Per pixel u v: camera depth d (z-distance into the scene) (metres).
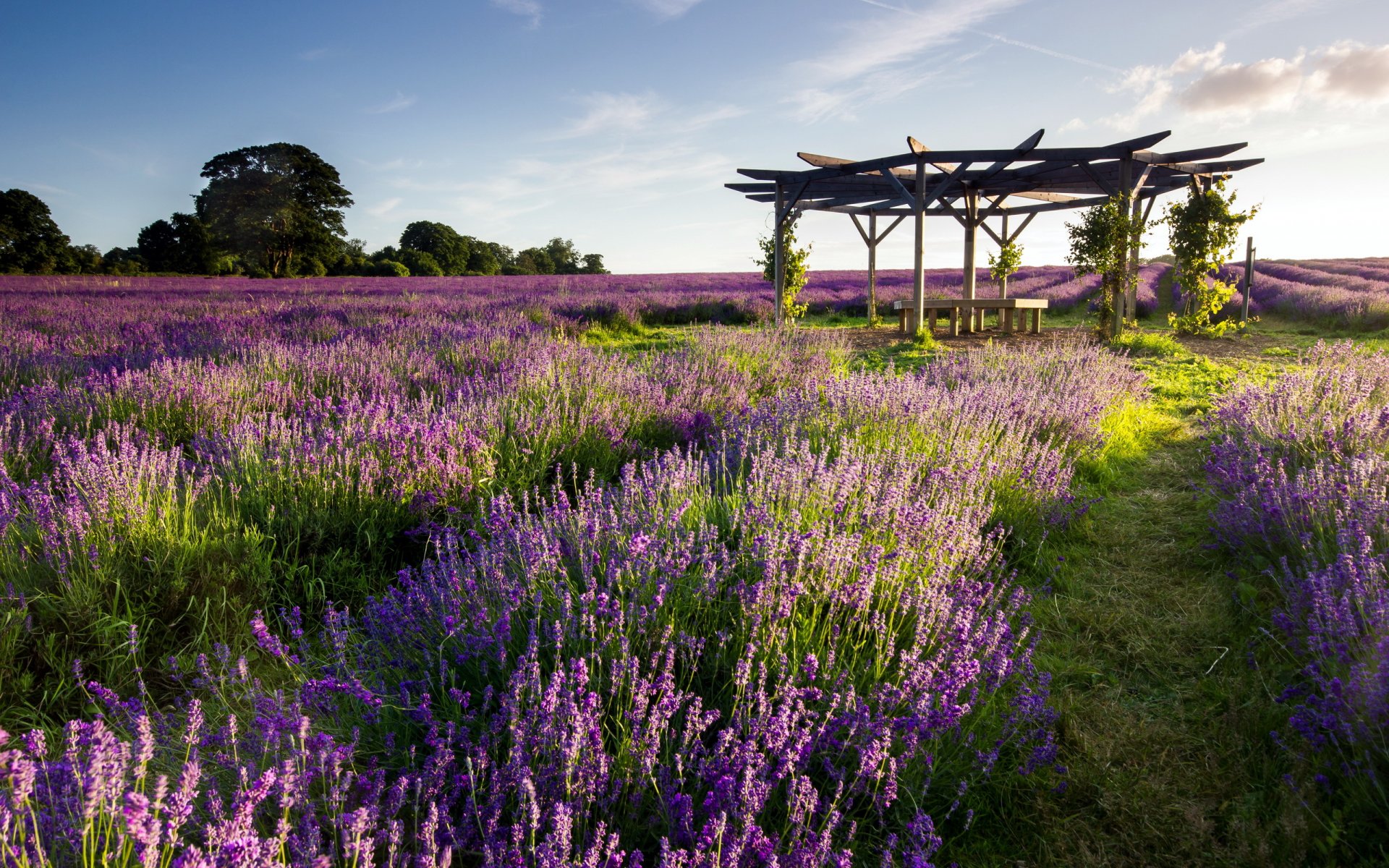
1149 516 4.69
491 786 1.94
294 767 1.85
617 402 5.98
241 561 3.44
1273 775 2.28
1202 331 13.93
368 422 4.87
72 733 1.68
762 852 1.76
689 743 2.13
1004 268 17.69
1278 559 3.51
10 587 2.81
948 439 4.80
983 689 2.63
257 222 62.12
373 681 2.47
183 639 3.10
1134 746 2.51
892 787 2.02
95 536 3.32
